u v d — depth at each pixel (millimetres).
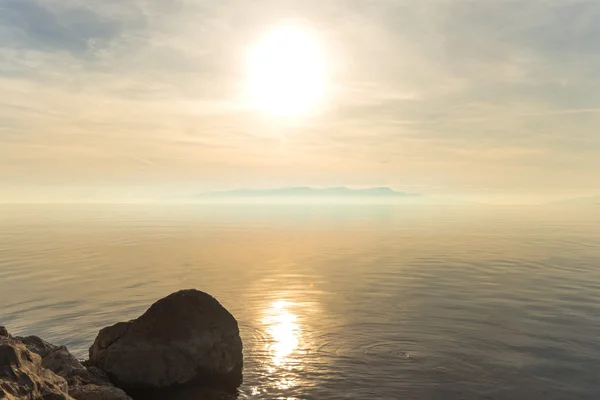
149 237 83250
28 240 76750
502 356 19016
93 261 50688
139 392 16234
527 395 15516
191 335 17797
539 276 37781
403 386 16312
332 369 17891
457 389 15984
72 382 14516
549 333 21984
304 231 97750
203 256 55219
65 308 28906
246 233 92750
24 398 10336
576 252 54375
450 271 41406
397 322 24391
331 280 38000
